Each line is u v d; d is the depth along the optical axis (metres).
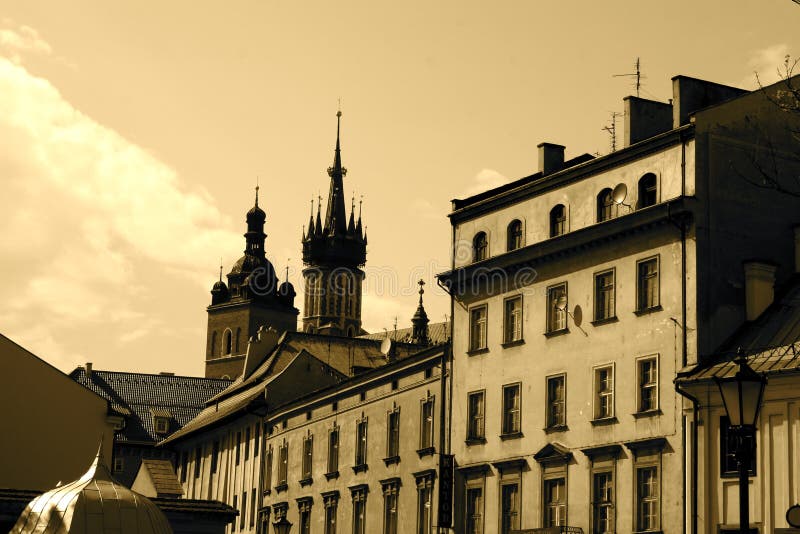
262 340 126.38
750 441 34.97
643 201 65.75
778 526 56.78
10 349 75.38
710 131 63.81
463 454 75.19
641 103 69.19
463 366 76.44
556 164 75.69
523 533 67.50
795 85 66.31
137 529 51.91
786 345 59.06
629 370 64.88
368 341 122.19
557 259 70.50
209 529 61.31
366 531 85.38
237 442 112.12
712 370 60.09
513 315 73.50
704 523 59.19
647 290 65.00
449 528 75.12
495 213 75.56
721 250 63.09
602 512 65.12
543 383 70.19
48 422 75.62
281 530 61.50
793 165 65.94
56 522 51.47
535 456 69.50
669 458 61.56
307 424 96.69
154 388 186.62
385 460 83.81
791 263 64.88
